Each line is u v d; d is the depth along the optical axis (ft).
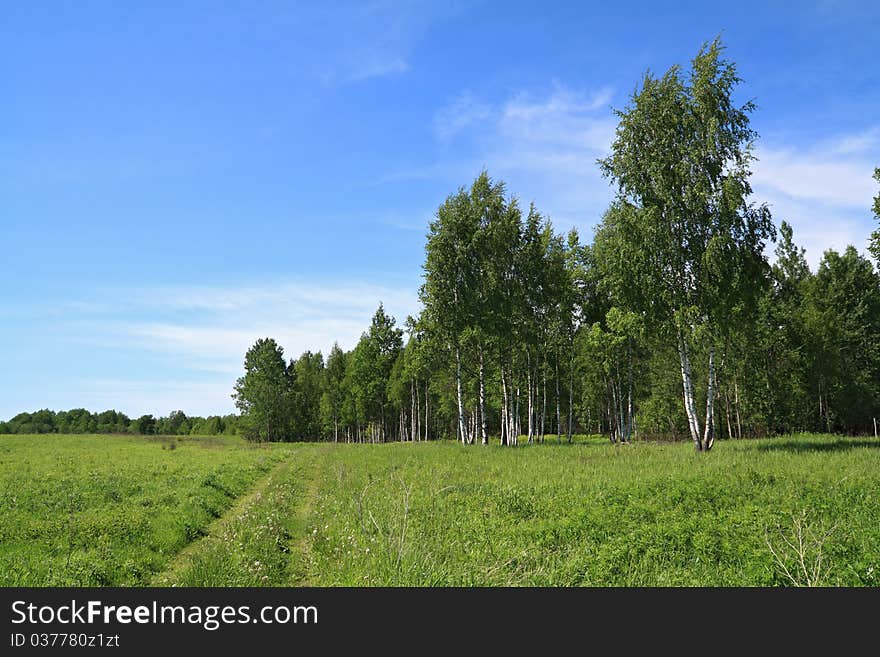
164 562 37.78
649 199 99.50
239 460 121.70
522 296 141.28
